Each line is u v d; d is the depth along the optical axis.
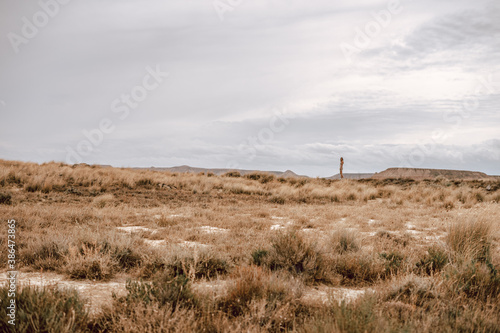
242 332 3.63
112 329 3.74
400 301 4.71
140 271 6.22
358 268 6.55
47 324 3.46
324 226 12.41
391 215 15.37
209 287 5.20
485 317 4.06
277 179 36.44
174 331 3.58
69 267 6.03
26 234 8.50
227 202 20.36
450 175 90.44
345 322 3.62
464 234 7.81
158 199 20.23
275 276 5.27
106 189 22.72
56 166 28.70
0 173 21.30
